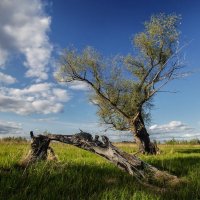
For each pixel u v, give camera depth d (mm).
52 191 7863
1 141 25688
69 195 7777
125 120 35281
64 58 34906
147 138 33562
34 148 11320
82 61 34688
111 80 35062
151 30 33281
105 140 11055
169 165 13570
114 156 10812
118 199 7609
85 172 10562
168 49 33344
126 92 35062
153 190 9000
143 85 34406
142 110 36500
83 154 19938
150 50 33500
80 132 11367
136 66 34406
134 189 8383
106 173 11062
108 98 35094
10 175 9203
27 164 10664
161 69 33531
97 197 7625
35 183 8562
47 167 10406
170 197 8328
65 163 11016
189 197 8375
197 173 11789
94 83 35156
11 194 7613
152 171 10727
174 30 33312
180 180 10297
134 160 10797
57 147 24531
